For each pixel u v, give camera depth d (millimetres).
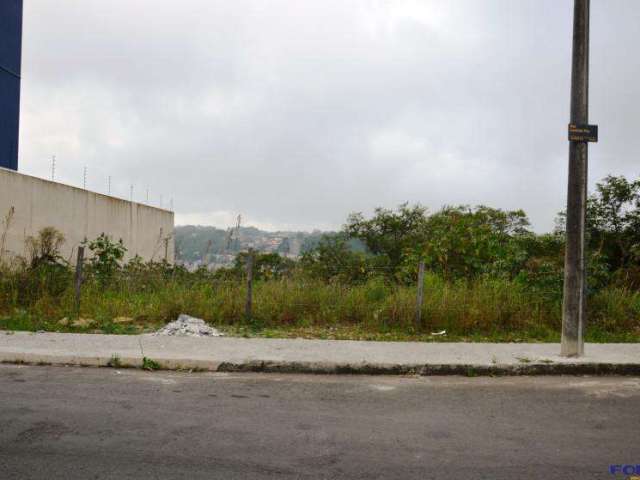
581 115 7824
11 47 19156
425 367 7375
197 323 9922
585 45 7824
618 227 20656
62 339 8375
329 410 5586
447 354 7977
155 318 10375
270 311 10430
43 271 11883
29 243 16719
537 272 11352
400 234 23359
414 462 4234
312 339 9070
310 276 11859
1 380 6371
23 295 11023
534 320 10391
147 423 4945
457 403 5984
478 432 5000
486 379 7176
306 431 4891
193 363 7270
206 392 6148
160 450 4301
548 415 5602
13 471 3814
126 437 4559
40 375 6676
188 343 8328
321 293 10867
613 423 5367
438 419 5379
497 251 12281
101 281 11883
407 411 5637
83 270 12016
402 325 10117
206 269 12258
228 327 10023
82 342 8180
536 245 14648
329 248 13258
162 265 13078
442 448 4562
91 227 20594
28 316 10008
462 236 12578
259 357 7488
